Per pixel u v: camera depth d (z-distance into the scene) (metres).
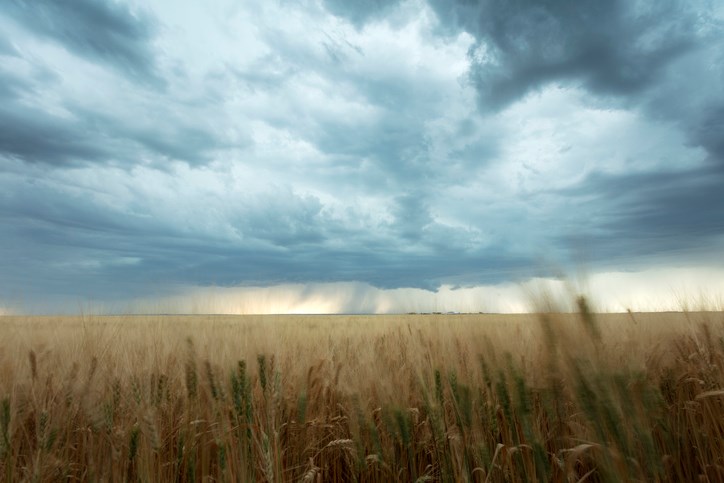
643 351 3.44
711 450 3.08
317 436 3.93
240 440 3.11
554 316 2.36
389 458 3.43
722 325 4.15
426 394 3.30
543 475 2.55
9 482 2.86
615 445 2.08
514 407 2.86
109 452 3.13
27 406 3.32
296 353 5.38
